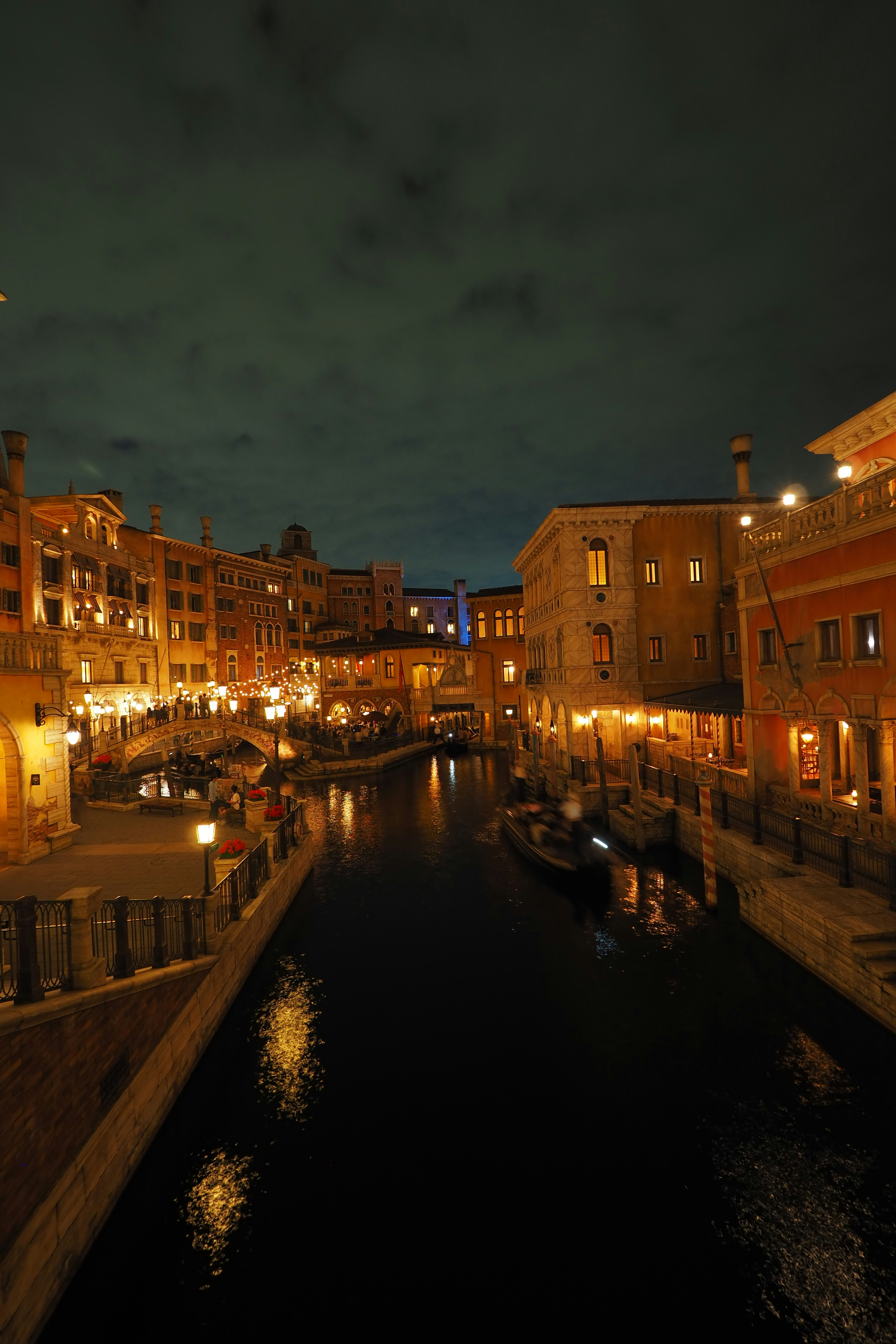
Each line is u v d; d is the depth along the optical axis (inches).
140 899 433.1
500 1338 207.8
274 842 593.6
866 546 478.3
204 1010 356.2
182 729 1315.2
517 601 1972.2
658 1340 206.2
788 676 581.6
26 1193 199.5
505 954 494.3
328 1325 213.8
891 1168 275.0
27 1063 205.6
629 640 1005.8
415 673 1934.1
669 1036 377.4
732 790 684.7
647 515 1005.2
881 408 562.9
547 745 1223.5
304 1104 325.1
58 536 1187.3
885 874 418.0
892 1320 211.5
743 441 1047.0
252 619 2038.6
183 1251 241.4
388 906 604.1
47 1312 202.4
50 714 567.2
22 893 446.9
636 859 703.1
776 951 455.2
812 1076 335.3
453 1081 341.7
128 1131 265.3
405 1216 256.4
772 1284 225.0
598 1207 259.4
